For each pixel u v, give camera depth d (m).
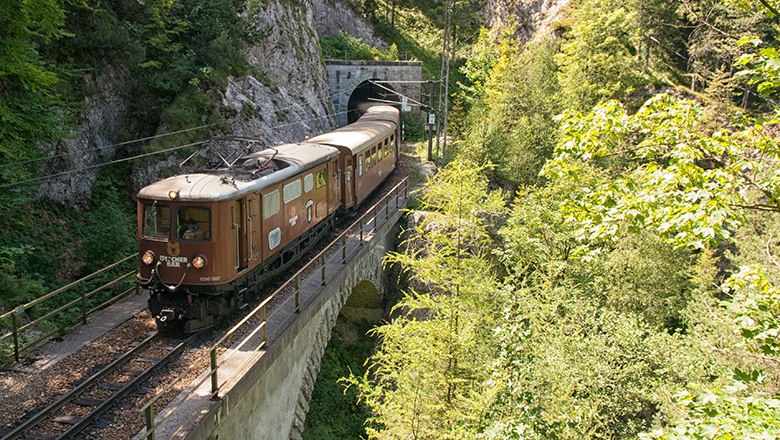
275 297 13.27
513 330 11.69
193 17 25.00
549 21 49.53
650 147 7.77
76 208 18.80
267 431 10.70
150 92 22.84
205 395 8.88
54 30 13.80
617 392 13.34
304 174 15.73
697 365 13.89
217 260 11.54
